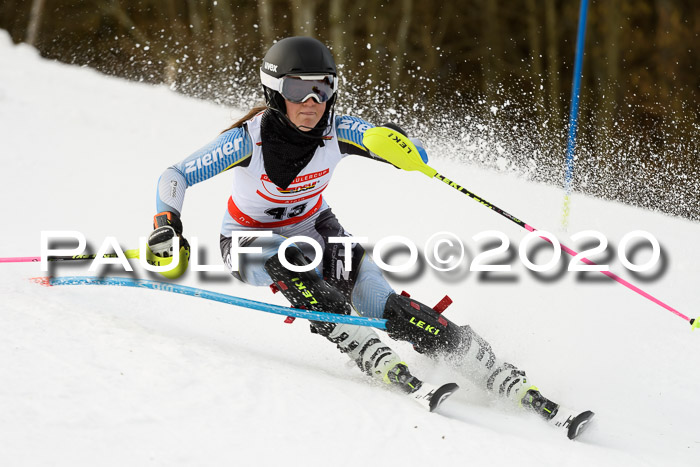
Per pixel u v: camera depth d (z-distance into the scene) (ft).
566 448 31.09
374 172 94.32
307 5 224.33
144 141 100.68
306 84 35.50
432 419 31.09
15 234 57.21
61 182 76.59
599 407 39.37
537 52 222.07
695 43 208.64
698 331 53.31
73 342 31.76
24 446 23.12
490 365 35.94
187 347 33.50
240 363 32.73
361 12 229.25
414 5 230.89
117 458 23.47
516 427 33.19
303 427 27.68
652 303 58.59
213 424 26.58
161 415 26.53
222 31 232.12
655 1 211.20
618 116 209.87
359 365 35.68
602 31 216.13
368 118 150.10
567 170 74.02
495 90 226.17
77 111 106.22
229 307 47.32
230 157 36.65
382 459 26.61
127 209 69.92
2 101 103.55
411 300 36.24
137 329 35.50
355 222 71.26
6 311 34.73
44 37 235.20
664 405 41.24
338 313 36.19
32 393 26.37
